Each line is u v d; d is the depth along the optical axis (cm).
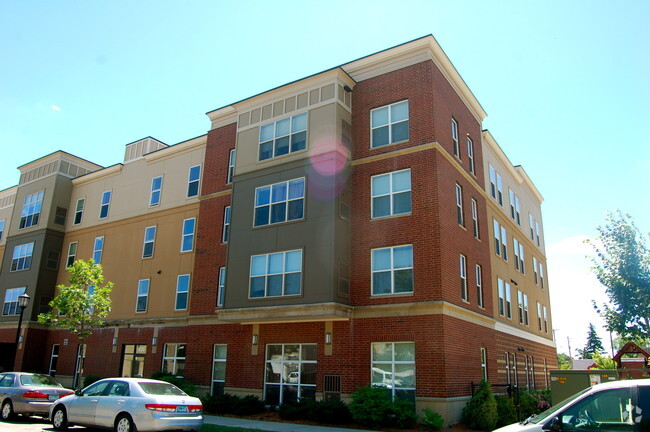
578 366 7162
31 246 3588
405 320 1903
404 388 1850
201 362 2456
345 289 2034
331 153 2128
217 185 2716
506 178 3203
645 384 787
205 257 2639
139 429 1309
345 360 1986
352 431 1597
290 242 2123
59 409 1512
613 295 1764
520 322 3006
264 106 2425
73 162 3788
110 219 3322
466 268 2200
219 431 1508
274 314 2067
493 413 1773
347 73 2327
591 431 774
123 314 2986
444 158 2122
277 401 2128
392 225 2045
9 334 3444
